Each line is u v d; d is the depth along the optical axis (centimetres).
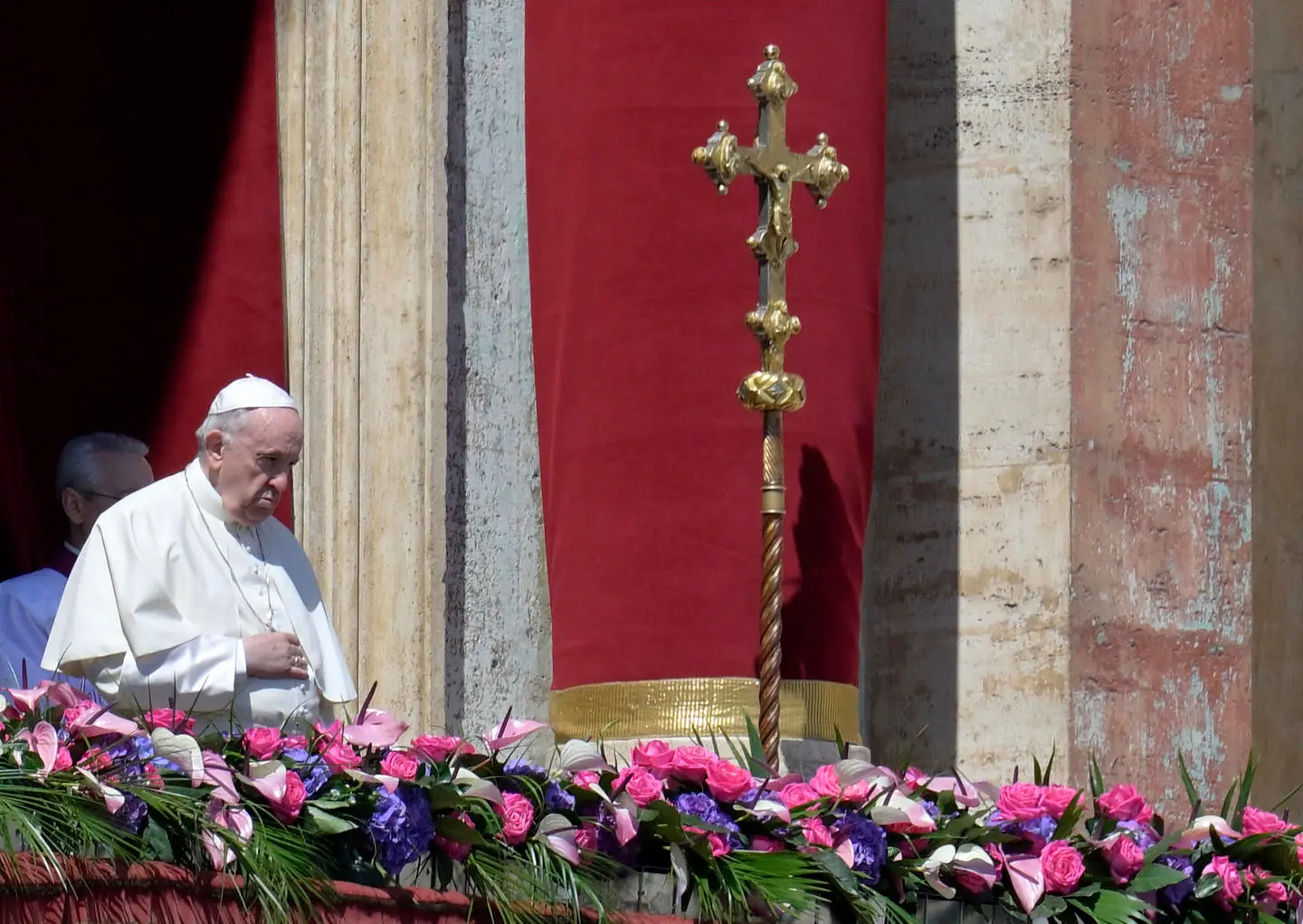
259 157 2936
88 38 3028
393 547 2784
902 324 3008
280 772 1758
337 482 2820
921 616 2959
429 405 2798
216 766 1739
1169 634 2958
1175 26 3062
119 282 2986
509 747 1977
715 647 2547
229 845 1686
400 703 2752
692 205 2614
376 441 2811
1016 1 3009
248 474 2305
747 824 1948
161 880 1650
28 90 3030
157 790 1695
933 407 2986
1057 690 2895
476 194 2873
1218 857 2094
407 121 2847
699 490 2575
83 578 2256
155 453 2942
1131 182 3012
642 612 2562
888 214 3028
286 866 1703
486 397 2852
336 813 1780
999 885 2000
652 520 2575
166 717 1823
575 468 2622
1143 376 2986
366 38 2884
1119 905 1997
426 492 2783
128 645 2216
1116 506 2948
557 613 2634
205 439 2322
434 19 2853
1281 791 3056
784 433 2605
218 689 2202
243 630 2294
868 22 2708
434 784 1822
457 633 2788
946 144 3012
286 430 2317
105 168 3006
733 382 2591
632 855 1897
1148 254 3009
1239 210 3062
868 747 2900
